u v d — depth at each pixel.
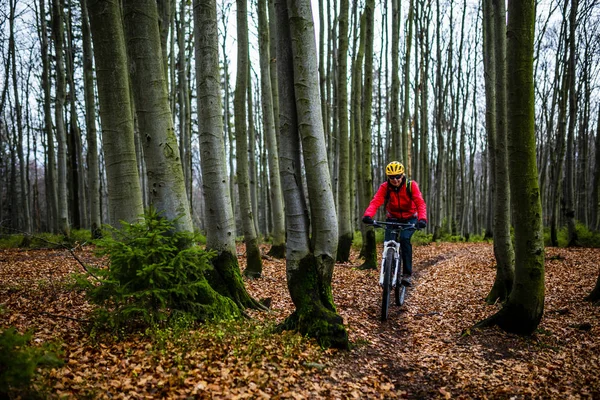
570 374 3.85
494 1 6.30
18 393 2.64
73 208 19.66
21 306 4.87
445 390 3.59
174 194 4.82
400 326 5.46
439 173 20.88
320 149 4.32
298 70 4.22
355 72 11.77
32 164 39.66
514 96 4.62
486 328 5.02
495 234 6.35
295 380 3.47
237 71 8.85
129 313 4.11
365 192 10.54
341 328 4.29
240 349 3.89
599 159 17.23
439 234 20.64
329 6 16.14
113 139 4.72
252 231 8.51
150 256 4.16
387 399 3.40
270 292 7.00
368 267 9.75
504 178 6.25
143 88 4.69
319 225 4.43
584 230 15.60
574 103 14.85
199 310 4.65
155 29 4.73
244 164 8.63
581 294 6.77
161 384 3.17
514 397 3.43
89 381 3.14
